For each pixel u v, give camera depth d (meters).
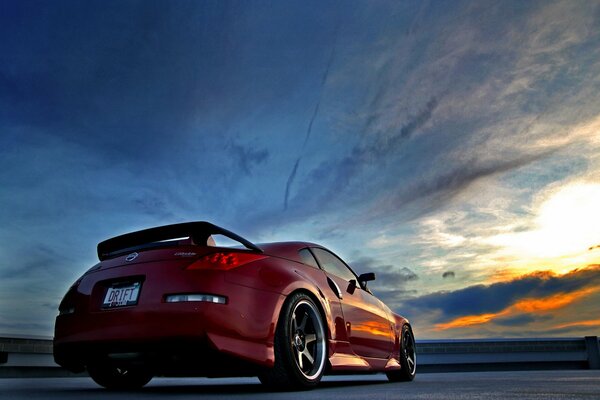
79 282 2.67
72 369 2.77
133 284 2.43
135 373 2.99
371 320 3.47
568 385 2.76
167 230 2.58
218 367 2.35
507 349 8.97
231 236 2.59
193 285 2.29
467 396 2.06
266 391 2.56
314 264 3.10
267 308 2.43
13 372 5.23
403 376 4.01
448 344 8.71
